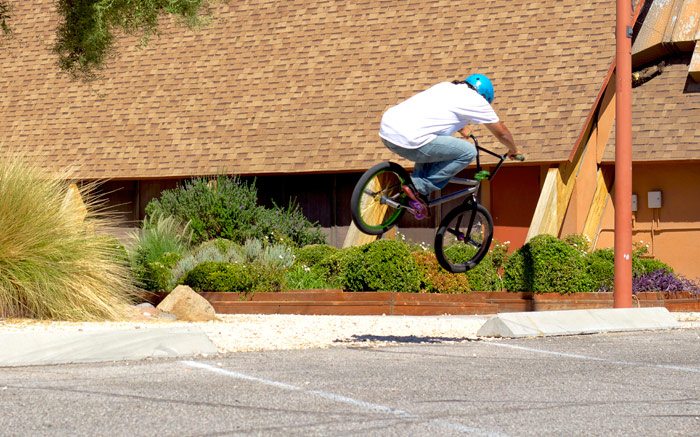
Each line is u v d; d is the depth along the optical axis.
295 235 50.69
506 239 50.16
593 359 20.48
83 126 58.09
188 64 58.94
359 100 53.59
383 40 55.81
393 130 20.19
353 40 56.47
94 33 35.69
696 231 48.75
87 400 14.60
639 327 28.17
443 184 20.75
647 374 18.38
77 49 38.19
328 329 26.14
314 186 54.16
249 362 18.91
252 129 54.47
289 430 12.78
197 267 37.47
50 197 27.97
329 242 53.56
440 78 52.84
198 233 48.00
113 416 13.52
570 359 20.41
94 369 17.77
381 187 22.45
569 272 39.69
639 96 51.00
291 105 54.75
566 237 44.94
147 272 36.88
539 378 17.59
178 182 54.59
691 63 49.00
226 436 12.42
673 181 49.28
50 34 63.47
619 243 32.66
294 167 52.12
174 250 43.06
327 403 14.64
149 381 16.38
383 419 13.56
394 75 53.97
